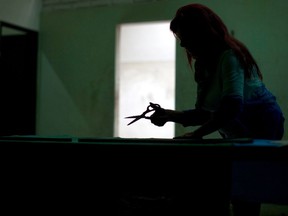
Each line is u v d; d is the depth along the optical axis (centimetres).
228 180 127
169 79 791
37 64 434
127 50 737
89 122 414
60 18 430
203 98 180
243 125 173
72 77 422
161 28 614
